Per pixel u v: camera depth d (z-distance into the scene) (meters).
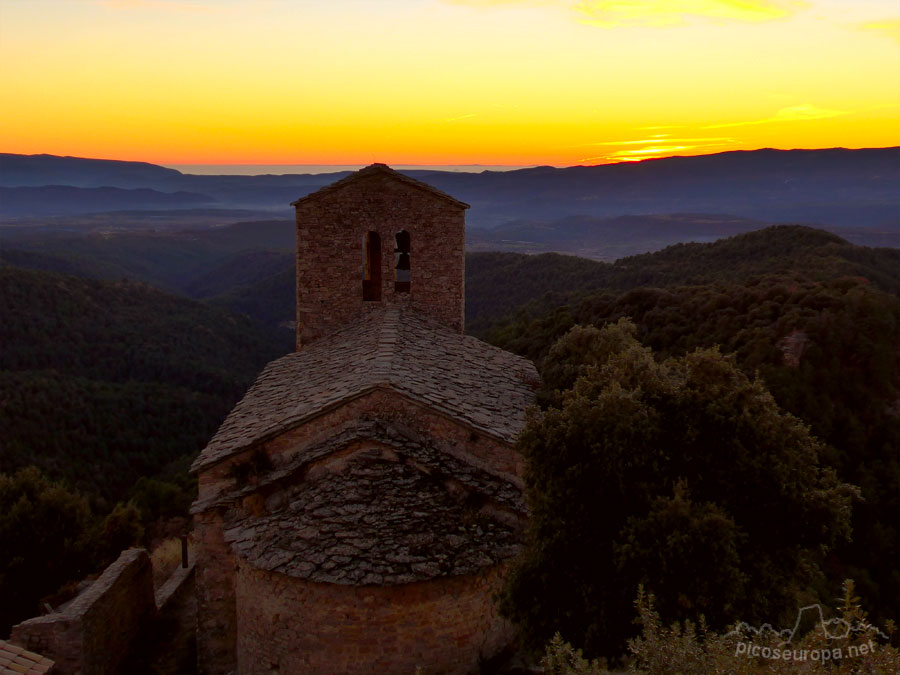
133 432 48.31
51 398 47.22
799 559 8.50
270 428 11.24
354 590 9.48
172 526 30.09
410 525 9.96
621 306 36.06
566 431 8.56
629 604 7.89
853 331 26.08
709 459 8.45
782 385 23.89
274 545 9.82
